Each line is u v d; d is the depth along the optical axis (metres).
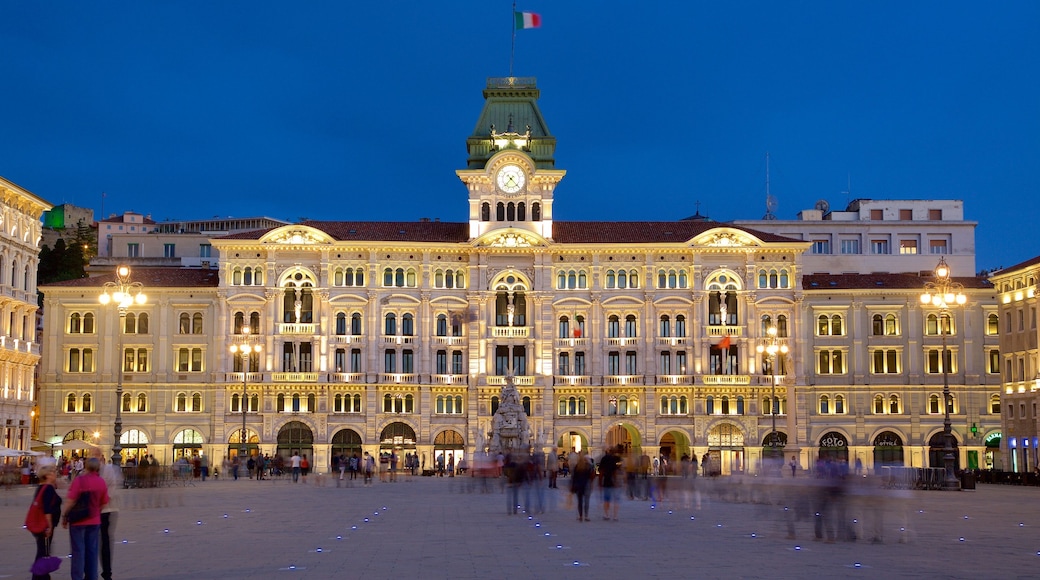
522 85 149.38
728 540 40.88
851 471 45.25
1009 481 106.19
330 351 138.50
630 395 140.00
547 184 142.38
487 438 136.12
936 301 87.69
